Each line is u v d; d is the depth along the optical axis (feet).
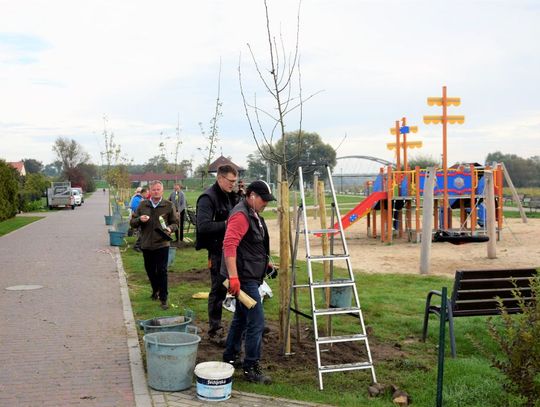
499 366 15.87
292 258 23.02
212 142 69.51
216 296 25.35
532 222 97.86
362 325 20.76
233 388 19.60
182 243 64.34
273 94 26.40
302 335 26.30
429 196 46.09
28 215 138.82
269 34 26.78
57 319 29.66
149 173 210.59
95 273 45.16
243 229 20.04
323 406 18.01
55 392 19.24
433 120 71.61
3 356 23.31
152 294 34.76
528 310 15.96
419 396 18.81
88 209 171.83
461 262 53.78
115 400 18.47
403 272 47.37
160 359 19.02
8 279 42.68
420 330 27.22
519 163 226.17
